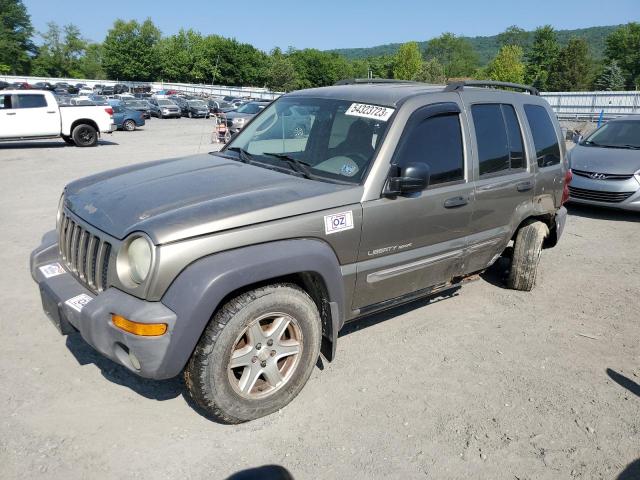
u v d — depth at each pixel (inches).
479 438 125.5
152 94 2427.4
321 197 131.0
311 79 5344.5
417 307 197.9
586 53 3932.1
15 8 4183.1
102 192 139.5
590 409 139.1
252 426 125.5
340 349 163.8
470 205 167.3
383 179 141.2
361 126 150.9
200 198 126.7
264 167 153.6
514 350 168.9
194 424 125.2
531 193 196.1
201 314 109.3
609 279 237.5
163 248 109.2
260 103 912.3
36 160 568.1
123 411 128.6
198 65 4291.3
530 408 138.3
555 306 205.0
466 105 170.4
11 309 180.9
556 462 119.2
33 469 108.5
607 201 345.7
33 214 319.6
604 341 178.1
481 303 204.7
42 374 142.3
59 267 141.7
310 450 118.4
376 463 115.5
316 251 126.4
